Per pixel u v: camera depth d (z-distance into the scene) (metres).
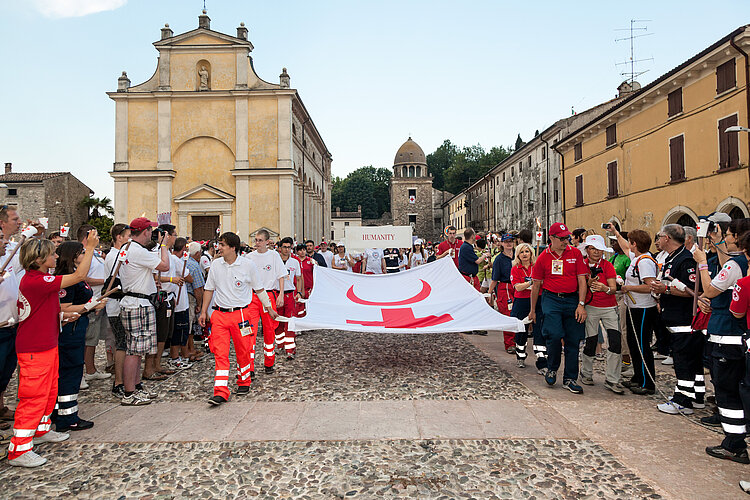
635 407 5.49
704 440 4.52
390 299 8.60
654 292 5.45
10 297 4.70
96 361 8.56
